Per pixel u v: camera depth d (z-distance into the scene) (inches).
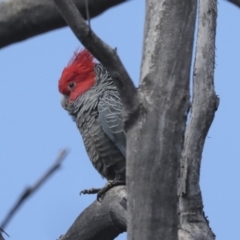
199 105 395.9
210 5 419.5
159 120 271.0
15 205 179.3
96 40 256.1
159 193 261.4
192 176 381.1
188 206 374.0
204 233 358.3
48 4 334.0
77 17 252.1
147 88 278.5
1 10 338.0
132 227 259.0
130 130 271.7
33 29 343.6
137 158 265.9
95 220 405.7
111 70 265.4
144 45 292.2
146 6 299.6
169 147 268.1
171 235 258.5
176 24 289.1
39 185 181.6
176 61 284.0
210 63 406.9
